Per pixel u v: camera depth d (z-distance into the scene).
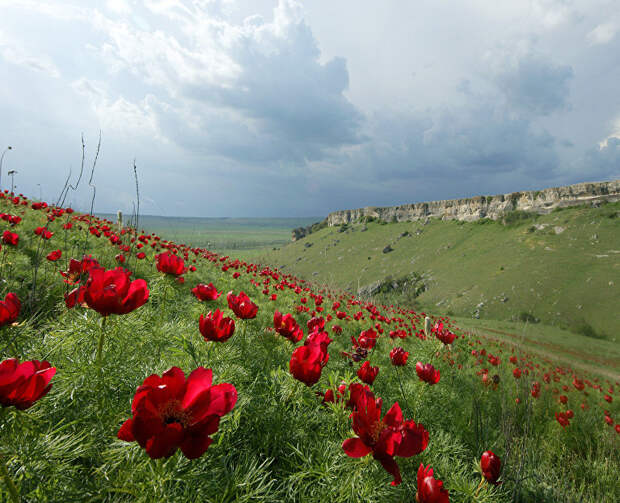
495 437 4.29
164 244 11.52
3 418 1.21
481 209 137.12
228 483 1.50
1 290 3.26
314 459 2.08
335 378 2.64
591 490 4.38
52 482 1.29
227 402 1.15
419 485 1.71
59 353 1.91
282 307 8.84
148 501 1.26
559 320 39.69
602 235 90.81
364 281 113.38
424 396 3.67
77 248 6.56
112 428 1.58
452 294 87.06
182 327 2.94
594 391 8.82
